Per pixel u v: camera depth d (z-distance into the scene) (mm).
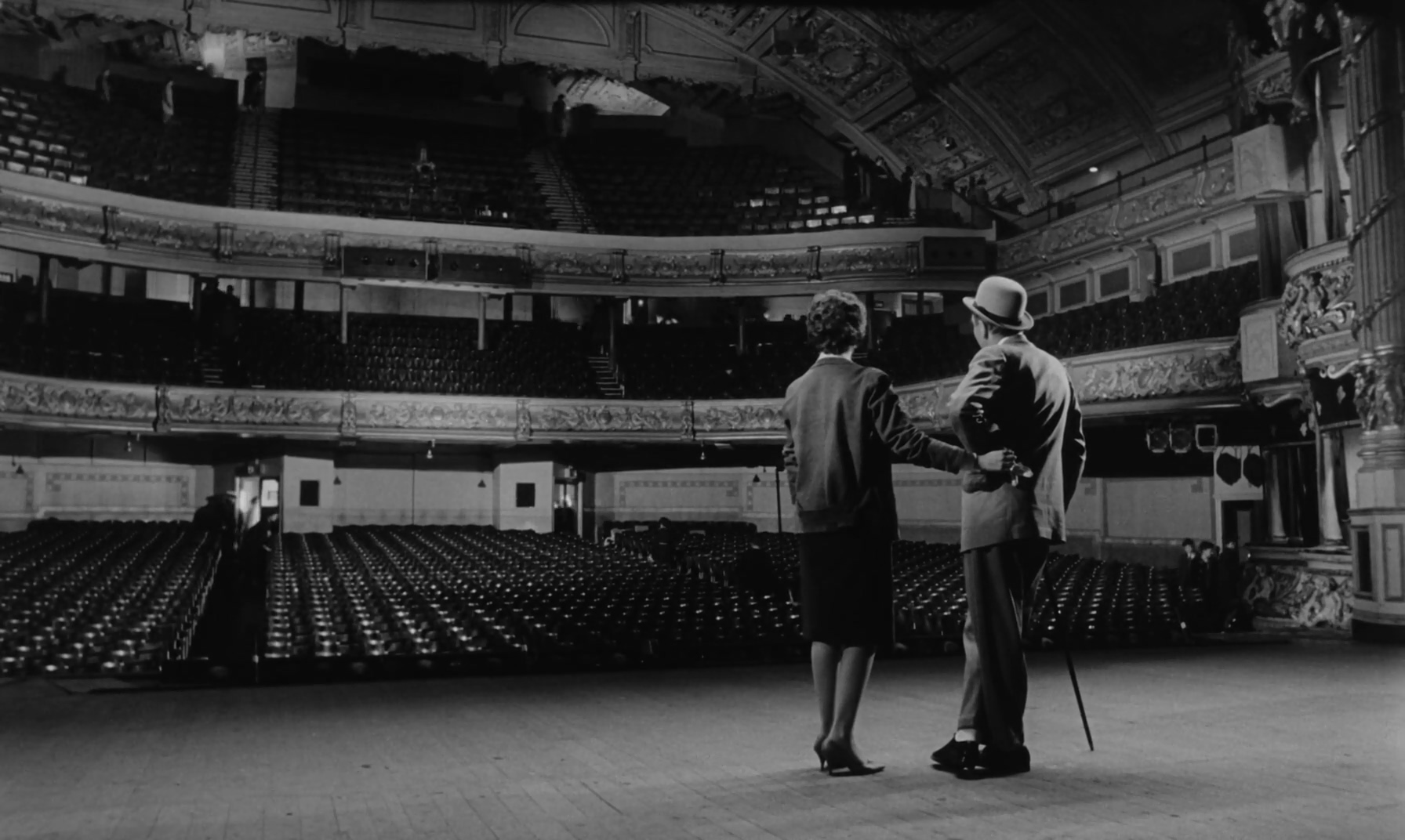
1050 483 3725
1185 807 2883
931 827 2727
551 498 27688
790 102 30594
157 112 28906
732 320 30359
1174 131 21109
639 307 30688
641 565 18406
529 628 9625
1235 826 2662
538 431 25375
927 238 25328
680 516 30234
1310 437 15797
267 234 24688
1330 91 12438
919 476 27750
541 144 32438
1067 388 3877
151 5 25812
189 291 27125
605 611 10773
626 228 28391
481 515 28000
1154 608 11438
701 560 18469
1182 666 6984
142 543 19031
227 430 23047
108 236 22875
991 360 3707
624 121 34531
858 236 26078
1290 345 12078
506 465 27719
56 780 3570
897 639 9008
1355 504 12953
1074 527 23375
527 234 26422
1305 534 16344
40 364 21469
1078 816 2807
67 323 23281
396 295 29047
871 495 3537
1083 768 3488
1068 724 4449
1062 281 23953
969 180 27234
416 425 24531
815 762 3756
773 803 3061
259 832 2807
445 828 2832
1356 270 9969
